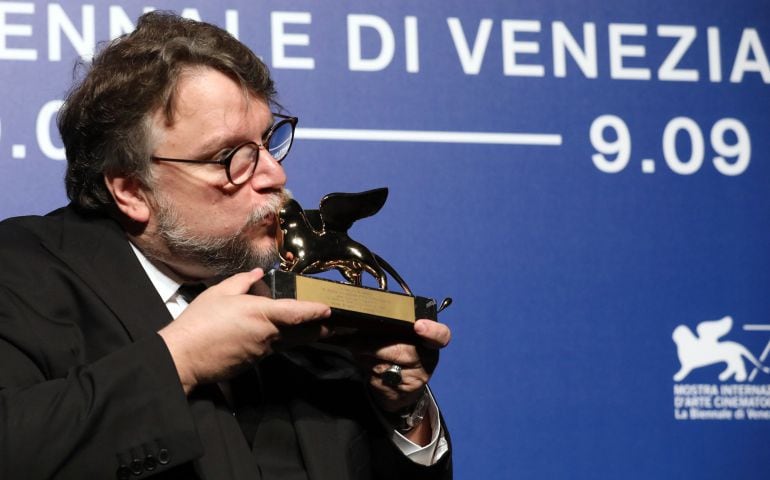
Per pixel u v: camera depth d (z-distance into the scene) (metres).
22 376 3.82
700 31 6.78
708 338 6.47
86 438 3.50
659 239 6.52
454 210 6.31
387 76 6.35
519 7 6.57
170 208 4.27
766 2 6.88
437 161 6.34
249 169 4.28
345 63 6.31
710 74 6.75
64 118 4.48
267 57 6.22
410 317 3.99
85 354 3.96
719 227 6.59
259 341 3.72
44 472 3.46
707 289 6.51
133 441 3.54
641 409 6.32
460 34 6.48
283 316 3.68
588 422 6.26
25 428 3.47
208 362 3.71
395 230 6.23
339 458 4.23
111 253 4.23
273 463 4.15
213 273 4.41
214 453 3.84
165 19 4.48
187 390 3.73
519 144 6.46
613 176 6.53
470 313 6.25
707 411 6.40
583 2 6.65
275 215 4.28
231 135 4.25
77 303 4.09
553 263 6.38
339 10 6.34
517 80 6.51
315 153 6.20
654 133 6.62
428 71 6.41
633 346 6.38
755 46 6.82
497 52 6.51
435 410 4.42
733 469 6.35
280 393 4.36
